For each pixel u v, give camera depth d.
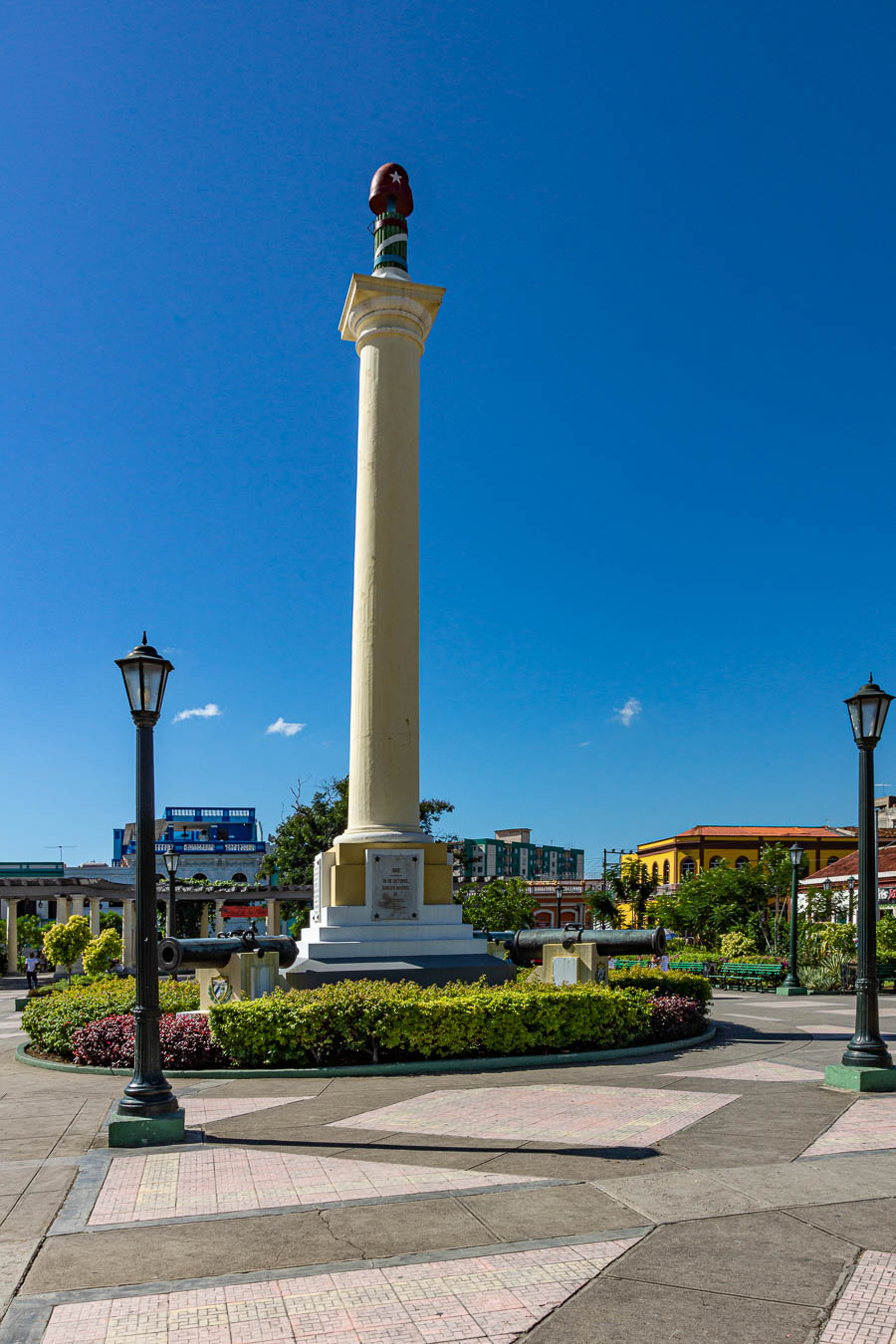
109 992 18.08
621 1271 5.68
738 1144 8.53
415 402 19.78
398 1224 6.50
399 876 17.55
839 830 85.69
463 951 17.47
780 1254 5.92
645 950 18.00
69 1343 4.85
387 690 18.45
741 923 51.97
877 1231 6.32
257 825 102.00
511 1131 9.10
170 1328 5.00
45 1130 9.51
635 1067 12.94
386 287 19.66
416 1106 10.38
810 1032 17.05
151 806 9.56
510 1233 6.29
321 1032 12.97
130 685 9.64
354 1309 5.21
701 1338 4.88
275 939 17.16
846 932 36.09
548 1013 13.64
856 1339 4.85
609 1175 7.59
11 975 45.84
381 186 20.94
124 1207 6.89
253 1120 9.82
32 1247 6.11
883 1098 10.62
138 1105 8.88
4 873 56.50
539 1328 4.99
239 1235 6.30
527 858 118.56
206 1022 13.73
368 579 18.86
